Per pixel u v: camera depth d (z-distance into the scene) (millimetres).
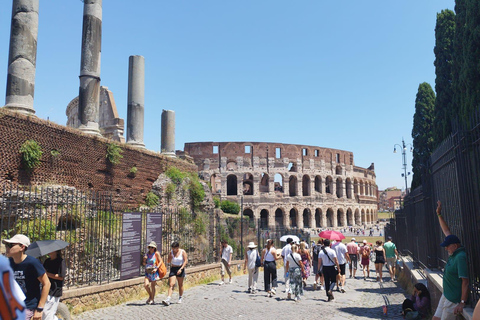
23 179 13453
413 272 13938
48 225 12406
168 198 20922
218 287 17266
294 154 81438
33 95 14859
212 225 23812
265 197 77250
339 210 90375
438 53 23844
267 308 11852
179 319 10117
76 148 15969
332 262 13734
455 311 6246
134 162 19828
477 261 6734
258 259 15633
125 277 13422
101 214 14898
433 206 11086
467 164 7023
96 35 18344
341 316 10656
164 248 17969
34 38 14992
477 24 15180
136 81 22094
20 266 6176
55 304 7531
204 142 77500
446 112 21344
